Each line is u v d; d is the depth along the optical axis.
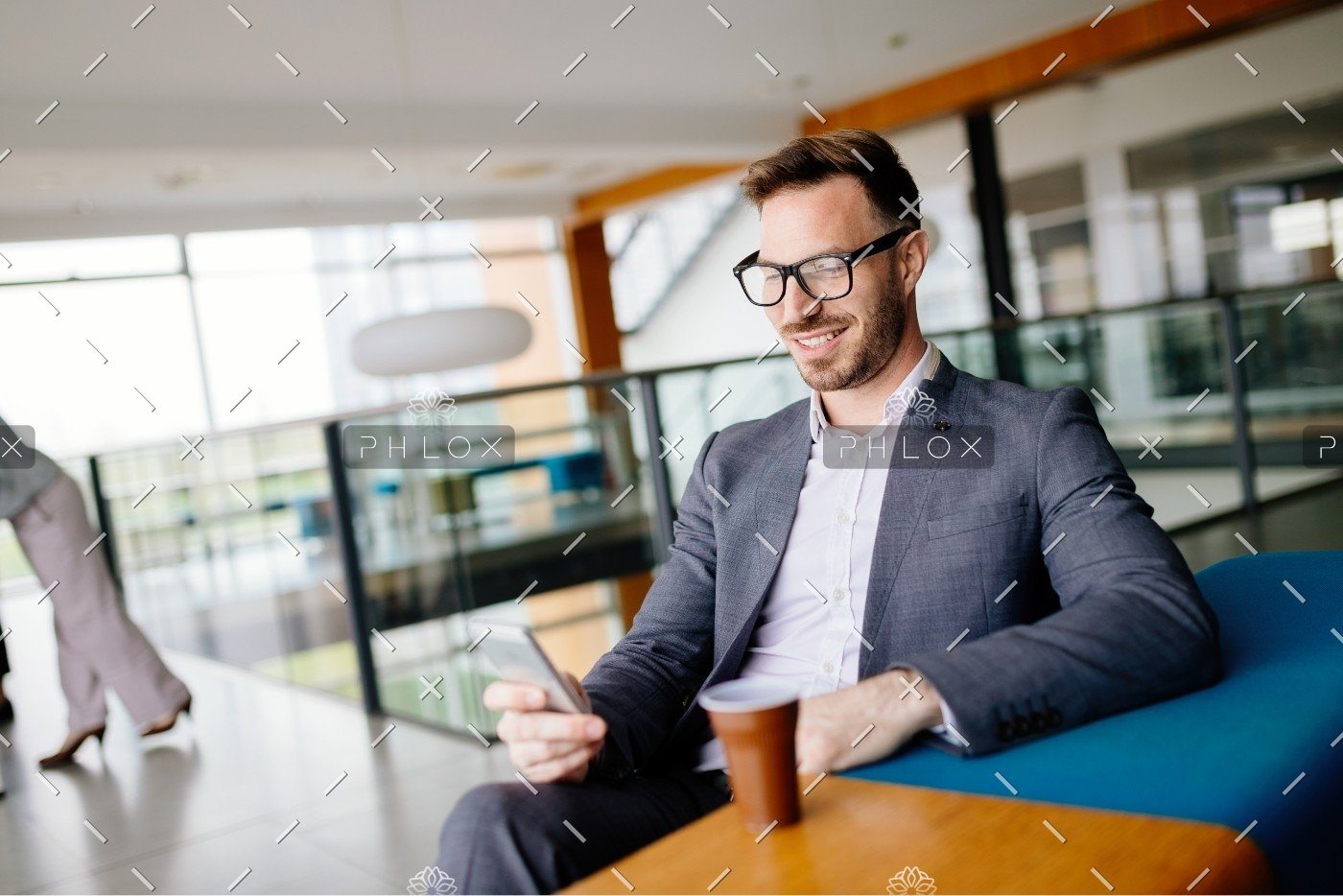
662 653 1.17
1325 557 1.16
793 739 0.75
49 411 7.89
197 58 4.98
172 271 8.88
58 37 4.48
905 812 0.74
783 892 0.65
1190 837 0.65
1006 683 0.82
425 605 3.63
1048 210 8.21
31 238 7.72
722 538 1.19
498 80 6.04
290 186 8.11
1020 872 0.63
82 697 3.19
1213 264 7.27
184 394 8.81
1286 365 4.52
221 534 4.48
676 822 1.00
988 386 1.12
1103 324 4.90
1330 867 0.75
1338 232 6.53
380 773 2.69
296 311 9.70
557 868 0.91
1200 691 0.87
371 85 5.82
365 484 3.68
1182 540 4.11
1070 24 6.22
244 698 3.79
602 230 10.41
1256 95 6.82
